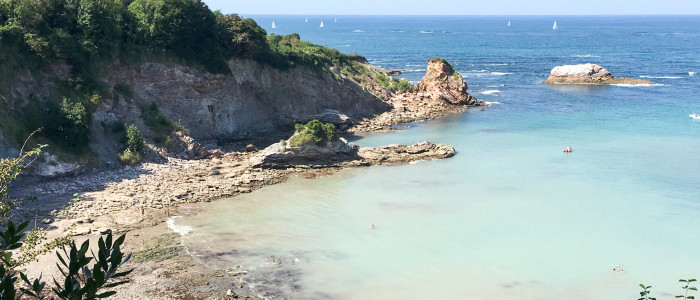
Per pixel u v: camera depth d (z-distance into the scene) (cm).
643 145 9800
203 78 9950
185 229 6138
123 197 6931
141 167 8081
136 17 9538
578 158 9012
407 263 5522
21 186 6906
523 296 4981
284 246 5816
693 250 5825
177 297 4769
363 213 6738
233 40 10444
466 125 11456
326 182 7838
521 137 10400
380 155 8962
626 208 6925
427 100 13600
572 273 5369
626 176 8125
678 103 13700
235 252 5647
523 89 16100
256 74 10975
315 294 4928
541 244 5947
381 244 5912
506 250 5806
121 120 8669
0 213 2050
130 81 9188
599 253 5753
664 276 5319
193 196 7100
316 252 5706
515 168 8500
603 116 12212
